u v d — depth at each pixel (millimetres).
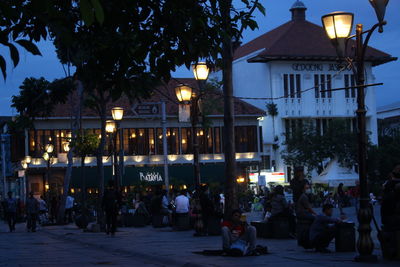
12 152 62094
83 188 33312
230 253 13797
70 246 20422
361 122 12070
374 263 11711
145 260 14719
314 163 65125
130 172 60031
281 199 18844
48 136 59656
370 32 11953
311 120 68625
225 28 9664
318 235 14062
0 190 76688
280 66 75188
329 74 76688
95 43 8375
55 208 42000
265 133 74188
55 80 31219
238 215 13992
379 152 67562
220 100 49719
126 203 34938
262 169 73375
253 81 76938
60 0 7074
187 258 13891
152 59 8391
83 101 28000
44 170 59188
